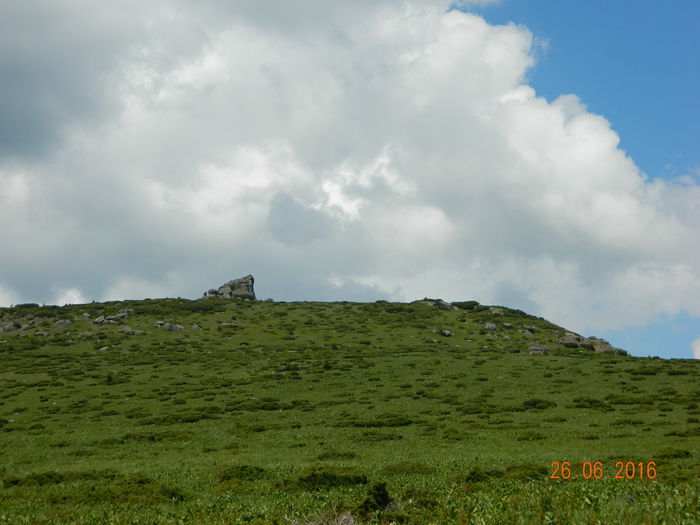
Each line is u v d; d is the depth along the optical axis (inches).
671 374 3161.9
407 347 4761.3
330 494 964.0
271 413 2564.0
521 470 1095.0
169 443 1961.1
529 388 2965.1
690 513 464.8
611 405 2393.0
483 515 554.9
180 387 3250.5
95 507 914.7
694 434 1640.0
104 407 2778.1
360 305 7076.8
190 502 945.5
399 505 665.0
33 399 3016.7
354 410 2561.5
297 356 4320.9
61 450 1870.1
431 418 2305.6
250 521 623.5
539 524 496.1
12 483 1205.7
